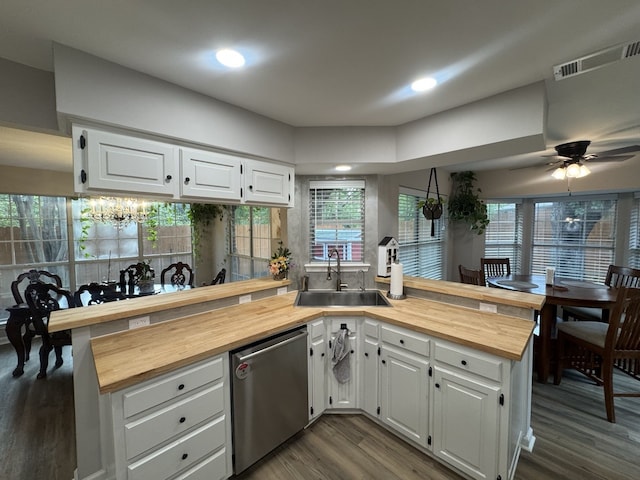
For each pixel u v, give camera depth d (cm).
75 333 161
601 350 229
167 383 138
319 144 237
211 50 138
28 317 302
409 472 175
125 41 131
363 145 236
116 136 152
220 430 160
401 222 373
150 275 378
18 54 142
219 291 234
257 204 226
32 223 414
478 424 159
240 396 166
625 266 388
